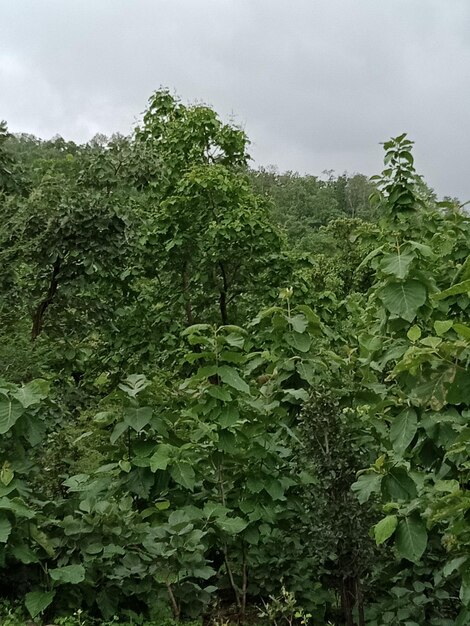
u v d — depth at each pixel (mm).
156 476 4359
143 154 10742
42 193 9656
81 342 10758
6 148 10422
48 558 4090
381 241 5391
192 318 13422
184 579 4348
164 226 12383
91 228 9453
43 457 5797
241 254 12484
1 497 3781
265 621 4453
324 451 4145
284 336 4637
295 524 4820
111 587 4137
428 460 3445
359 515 4008
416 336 3195
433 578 4258
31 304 9758
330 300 12555
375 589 4578
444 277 4930
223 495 4695
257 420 4512
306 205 53594
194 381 4363
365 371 4590
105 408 5480
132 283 12461
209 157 14742
